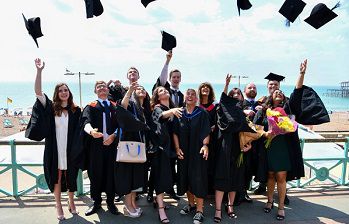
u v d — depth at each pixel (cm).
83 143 353
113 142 365
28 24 348
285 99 400
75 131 358
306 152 710
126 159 343
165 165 361
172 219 368
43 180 425
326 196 449
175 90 458
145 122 367
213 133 380
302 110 387
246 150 369
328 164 672
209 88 391
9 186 623
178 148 368
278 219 371
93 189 368
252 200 430
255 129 378
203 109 371
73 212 374
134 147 347
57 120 354
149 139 369
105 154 368
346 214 389
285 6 372
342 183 496
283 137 376
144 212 386
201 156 359
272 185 393
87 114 358
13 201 409
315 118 378
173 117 376
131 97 374
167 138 359
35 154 702
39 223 350
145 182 371
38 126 338
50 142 353
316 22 373
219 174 361
